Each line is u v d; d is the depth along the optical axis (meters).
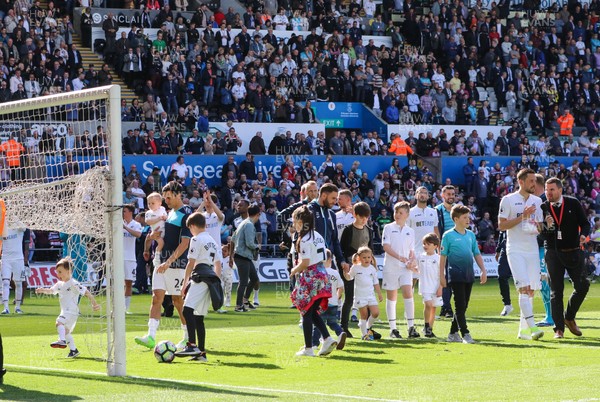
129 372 17.64
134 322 27.67
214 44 55.25
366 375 17.00
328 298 19.45
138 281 38.75
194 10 59.84
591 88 64.25
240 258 31.36
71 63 50.75
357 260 22.70
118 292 17.17
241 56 55.53
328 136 57.88
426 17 62.91
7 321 28.48
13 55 49.00
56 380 16.41
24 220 19.56
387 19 64.62
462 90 60.16
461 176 55.34
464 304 22.11
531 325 22.53
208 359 19.38
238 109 53.38
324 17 60.59
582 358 18.97
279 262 45.84
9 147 24.14
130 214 30.42
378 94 57.91
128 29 55.66
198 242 19.14
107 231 17.28
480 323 26.81
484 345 21.38
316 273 19.38
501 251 29.45
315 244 19.38
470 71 61.88
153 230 21.64
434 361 18.78
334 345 19.44
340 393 14.80
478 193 53.62
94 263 20.69
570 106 63.50
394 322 23.19
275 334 24.31
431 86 59.94
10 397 14.57
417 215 27.53
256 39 56.38
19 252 31.14
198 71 54.00
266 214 46.72
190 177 48.25
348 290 22.81
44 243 41.84
